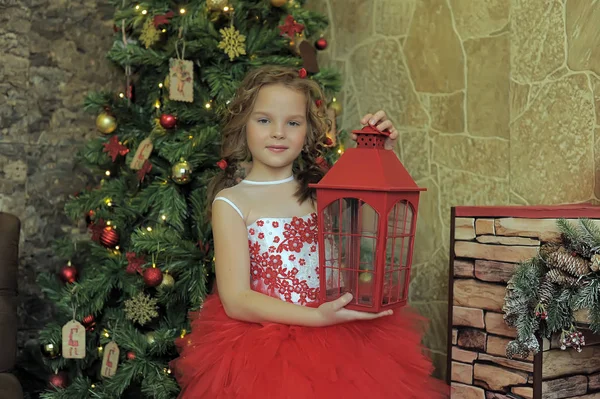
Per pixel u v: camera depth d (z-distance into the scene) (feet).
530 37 9.22
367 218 5.43
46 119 11.29
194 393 5.97
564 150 8.84
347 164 5.58
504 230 6.99
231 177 7.05
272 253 6.33
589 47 8.54
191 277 8.67
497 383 6.98
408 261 5.75
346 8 12.07
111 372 8.84
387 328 6.25
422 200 10.77
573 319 6.34
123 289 9.34
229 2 9.15
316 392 5.52
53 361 9.54
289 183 6.69
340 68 12.21
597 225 6.53
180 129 9.12
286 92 6.35
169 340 8.51
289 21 9.29
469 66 10.10
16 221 9.03
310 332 5.82
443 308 10.39
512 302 6.48
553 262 6.32
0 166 10.96
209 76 8.92
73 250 10.53
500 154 9.70
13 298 8.64
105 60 11.68
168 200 8.73
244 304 5.98
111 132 9.68
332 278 5.68
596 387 6.91
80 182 11.54
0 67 10.94
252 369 5.65
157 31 9.07
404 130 11.10
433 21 10.61
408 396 5.85
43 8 11.21
